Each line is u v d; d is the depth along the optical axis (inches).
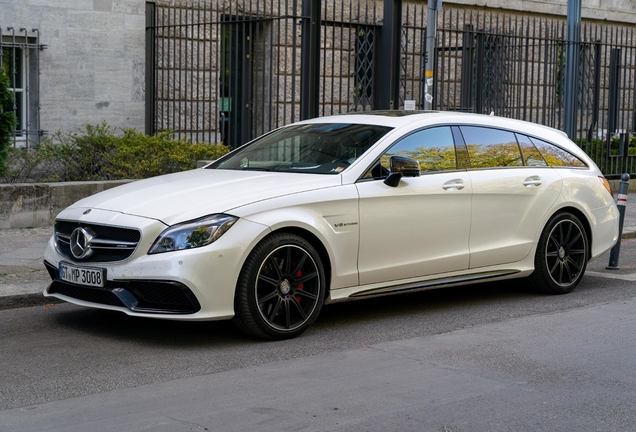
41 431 170.1
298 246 243.8
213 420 176.7
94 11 557.0
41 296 287.6
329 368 216.4
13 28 524.4
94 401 189.0
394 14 575.2
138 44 577.0
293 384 202.4
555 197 309.1
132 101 578.2
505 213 293.9
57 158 490.0
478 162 291.6
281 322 247.1
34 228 414.0
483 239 288.4
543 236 307.6
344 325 265.7
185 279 225.0
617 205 373.1
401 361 223.3
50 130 546.0
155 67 584.4
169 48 575.2
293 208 243.1
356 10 687.7
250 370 214.4
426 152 279.3
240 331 251.1
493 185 289.9
